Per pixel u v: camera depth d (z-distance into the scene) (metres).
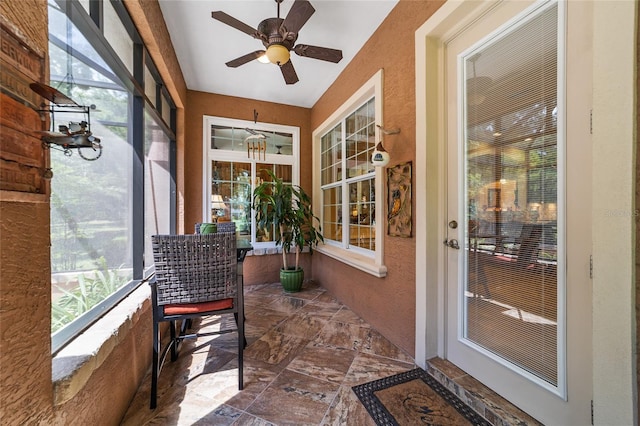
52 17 1.11
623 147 0.92
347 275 3.09
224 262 1.59
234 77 3.38
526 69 1.35
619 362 0.94
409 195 2.00
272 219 3.74
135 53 2.00
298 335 2.37
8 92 0.70
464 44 1.70
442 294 1.84
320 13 2.23
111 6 1.60
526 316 1.35
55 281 1.11
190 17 2.28
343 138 3.38
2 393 0.68
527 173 1.35
